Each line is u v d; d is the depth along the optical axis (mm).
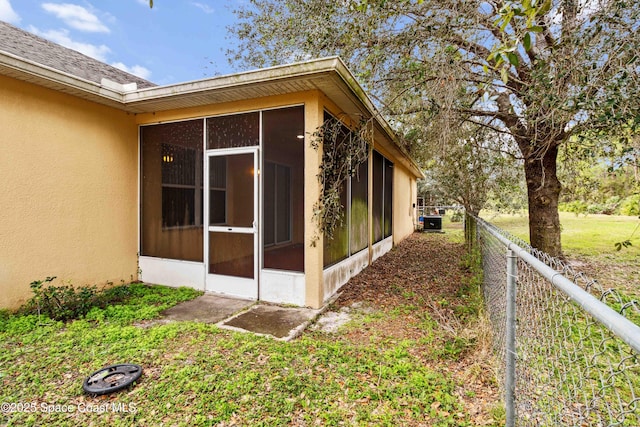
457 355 2852
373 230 7449
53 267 4160
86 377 2426
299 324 3539
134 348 2871
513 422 1780
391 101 5070
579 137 4273
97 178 4680
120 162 5004
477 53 4652
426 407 2168
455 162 7945
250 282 4434
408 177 14156
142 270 5266
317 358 2781
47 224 4098
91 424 1974
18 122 3799
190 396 2223
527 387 1818
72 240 4371
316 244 4035
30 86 3904
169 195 5047
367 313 4055
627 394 2102
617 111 3160
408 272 6465
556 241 5855
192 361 2674
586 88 3338
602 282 5238
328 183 4270
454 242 11500
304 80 3660
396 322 3736
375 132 6059
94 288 4297
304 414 2092
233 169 4531
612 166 4215
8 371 2506
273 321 3623
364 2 3855
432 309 4164
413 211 16047
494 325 2867
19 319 3475
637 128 3295
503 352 2381
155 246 5188
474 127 6484
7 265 3721
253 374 2473
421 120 5742
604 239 9984
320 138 4016
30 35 5453
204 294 4629
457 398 2277
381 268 6805
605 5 3150
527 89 4395
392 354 2896
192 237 4867
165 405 2135
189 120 4836
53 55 4980
